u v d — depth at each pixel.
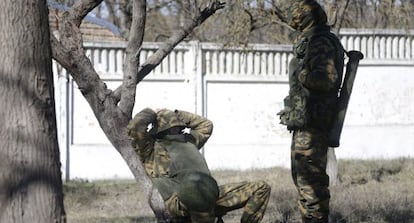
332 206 23.59
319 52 15.41
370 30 43.66
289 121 15.98
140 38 15.42
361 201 24.62
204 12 16.12
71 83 38.78
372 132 44.41
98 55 38.88
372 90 44.31
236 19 34.31
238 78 41.41
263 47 41.47
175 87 40.50
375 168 39.81
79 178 39.03
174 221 14.09
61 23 14.70
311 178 15.91
